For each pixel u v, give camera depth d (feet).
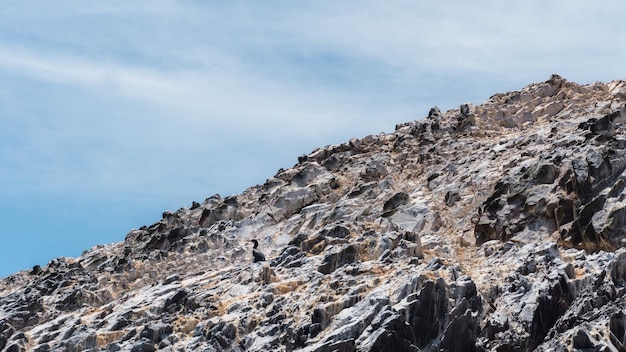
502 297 137.59
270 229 195.42
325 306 139.54
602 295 131.34
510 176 172.35
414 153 209.56
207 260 187.73
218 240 194.90
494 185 173.27
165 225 210.18
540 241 158.30
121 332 153.58
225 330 143.95
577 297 135.33
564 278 136.46
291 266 165.48
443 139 209.56
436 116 229.25
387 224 171.22
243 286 160.15
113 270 189.78
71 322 164.96
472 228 170.30
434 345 131.13
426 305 133.39
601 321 126.31
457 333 131.75
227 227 200.03
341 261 158.92
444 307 134.10
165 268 187.52
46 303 179.01
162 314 158.10
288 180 209.87
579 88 220.64
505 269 146.92
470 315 132.98
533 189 165.99
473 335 132.57
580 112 202.59
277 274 162.81
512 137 200.44
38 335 163.02
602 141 170.91
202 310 154.71
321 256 165.17
